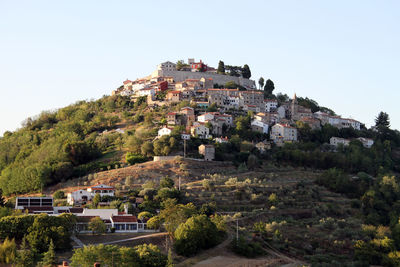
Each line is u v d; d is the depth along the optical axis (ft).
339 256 626.64
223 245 608.19
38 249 510.99
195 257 562.66
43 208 649.20
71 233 568.41
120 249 487.20
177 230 580.71
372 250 634.84
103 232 592.19
